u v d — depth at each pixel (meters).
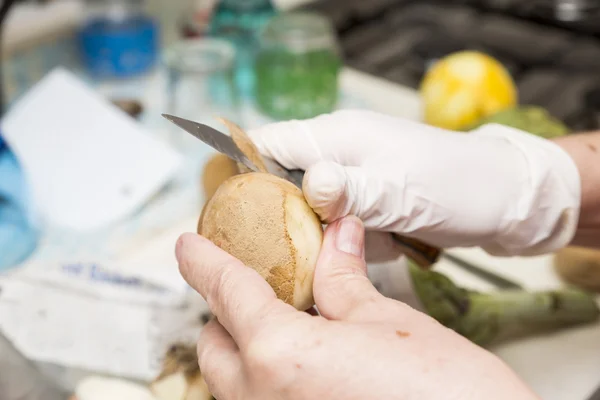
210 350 0.49
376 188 0.53
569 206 0.58
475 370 0.43
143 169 0.78
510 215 0.56
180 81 0.86
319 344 0.44
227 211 0.49
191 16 1.10
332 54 0.93
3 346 0.60
